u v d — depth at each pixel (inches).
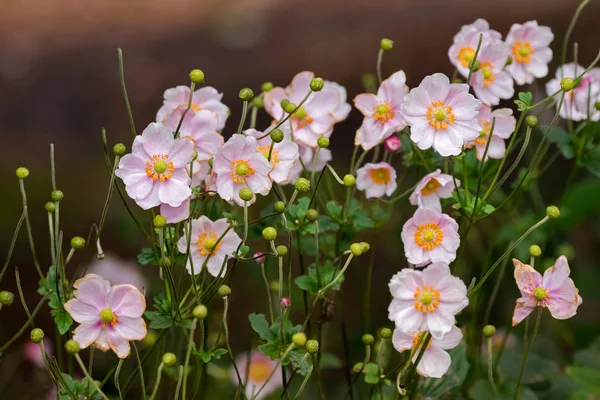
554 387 87.2
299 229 81.4
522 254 90.0
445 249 77.5
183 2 174.6
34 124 142.8
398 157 97.9
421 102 78.2
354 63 142.1
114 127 142.0
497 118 80.8
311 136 82.1
